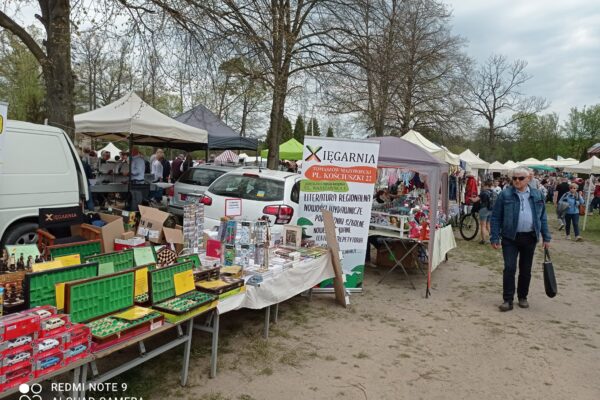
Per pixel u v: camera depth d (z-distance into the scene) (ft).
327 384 11.38
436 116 73.26
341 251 19.72
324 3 34.71
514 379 12.39
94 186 29.45
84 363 7.40
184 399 10.12
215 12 22.44
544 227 18.94
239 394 10.52
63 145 19.11
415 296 20.04
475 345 14.70
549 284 18.83
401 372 12.39
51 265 9.48
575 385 12.21
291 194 20.99
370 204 19.79
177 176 45.88
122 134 32.55
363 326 15.80
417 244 21.68
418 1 47.50
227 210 15.71
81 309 8.25
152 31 22.84
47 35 24.07
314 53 36.06
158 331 8.94
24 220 17.72
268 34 27.86
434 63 59.77
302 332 14.84
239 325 15.07
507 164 113.39
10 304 7.98
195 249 14.14
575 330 16.58
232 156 76.74
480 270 26.30
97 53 27.63
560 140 174.29
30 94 73.97
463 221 39.19
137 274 9.71
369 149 19.60
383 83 37.47
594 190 69.87
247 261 13.76
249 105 70.64
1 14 22.27
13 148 17.11
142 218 14.20
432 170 20.07
